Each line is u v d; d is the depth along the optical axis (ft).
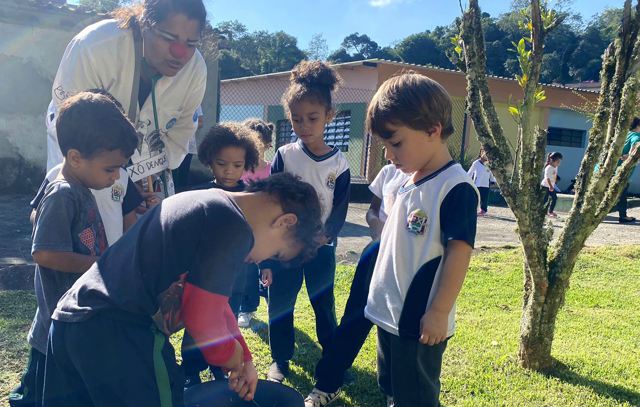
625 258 20.98
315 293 9.54
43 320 6.71
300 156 9.69
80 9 31.24
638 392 9.45
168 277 5.30
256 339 11.25
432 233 6.75
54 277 6.72
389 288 7.15
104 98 6.59
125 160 6.63
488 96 9.20
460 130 46.06
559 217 35.01
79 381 5.55
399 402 7.13
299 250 5.89
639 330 12.80
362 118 42.47
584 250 21.99
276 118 47.75
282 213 5.62
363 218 29.07
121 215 7.89
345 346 8.43
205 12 8.48
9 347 9.76
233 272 5.27
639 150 8.91
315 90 9.30
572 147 60.23
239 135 9.43
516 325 12.66
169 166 10.27
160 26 8.25
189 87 9.70
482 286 16.25
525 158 9.03
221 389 6.76
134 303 5.33
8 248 17.62
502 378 9.77
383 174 9.35
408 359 6.95
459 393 9.18
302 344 11.04
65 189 6.48
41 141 31.96
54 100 8.64
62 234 6.37
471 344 11.27
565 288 9.82
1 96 30.68
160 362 5.50
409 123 6.59
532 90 8.97
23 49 30.78
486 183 35.22
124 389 5.31
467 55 9.09
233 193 5.76
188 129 10.16
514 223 31.76
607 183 9.20
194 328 5.29
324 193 9.59
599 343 11.80
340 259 18.92
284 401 6.50
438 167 6.95
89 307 5.41
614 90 9.18
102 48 8.54
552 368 10.19
